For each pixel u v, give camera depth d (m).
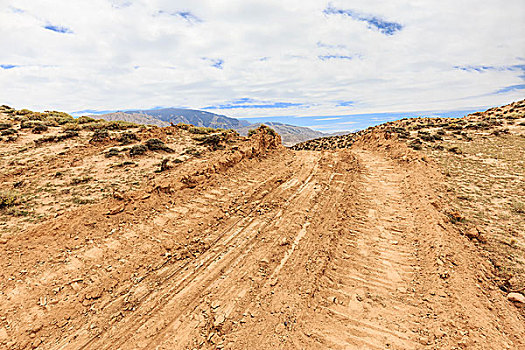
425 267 7.96
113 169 15.70
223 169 17.27
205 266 8.28
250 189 14.80
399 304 6.71
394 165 20.73
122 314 6.41
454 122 41.62
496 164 16.81
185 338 5.75
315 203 13.18
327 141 56.72
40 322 5.89
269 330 5.92
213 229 10.58
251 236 10.03
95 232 9.12
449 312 6.15
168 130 27.02
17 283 6.65
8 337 5.48
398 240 9.76
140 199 11.34
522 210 10.22
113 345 5.62
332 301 6.89
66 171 14.94
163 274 7.86
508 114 40.03
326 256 8.74
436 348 5.31
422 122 48.44
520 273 7.02
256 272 7.93
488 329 5.56
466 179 14.57
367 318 6.32
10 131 20.92
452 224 9.95
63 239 8.50
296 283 7.44
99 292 6.91
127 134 22.31
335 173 18.94
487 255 7.95
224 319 6.20
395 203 13.26
